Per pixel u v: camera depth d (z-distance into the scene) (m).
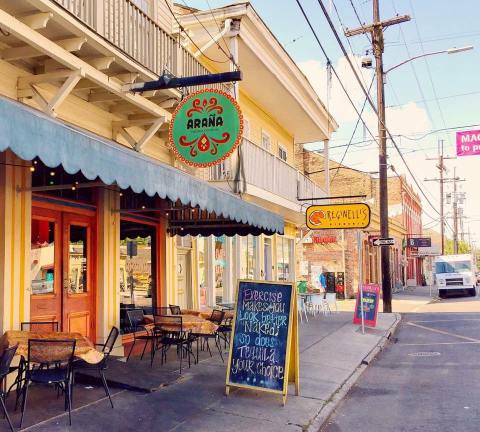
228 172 13.38
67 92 7.75
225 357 10.33
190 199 7.35
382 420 7.17
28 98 7.91
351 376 9.85
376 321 17.27
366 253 37.22
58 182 8.79
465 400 8.09
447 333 16.11
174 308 11.09
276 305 7.73
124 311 10.59
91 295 9.55
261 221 10.48
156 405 7.05
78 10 7.68
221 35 13.17
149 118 10.12
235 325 7.89
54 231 8.71
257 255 19.02
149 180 6.29
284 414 6.98
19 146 4.22
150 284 11.71
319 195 21.81
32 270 8.14
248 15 13.23
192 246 14.12
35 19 6.88
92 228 9.66
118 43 8.55
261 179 14.53
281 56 15.78
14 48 7.35
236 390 7.98
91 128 9.46
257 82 16.66
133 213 11.03
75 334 7.17
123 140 10.43
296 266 24.00
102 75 8.28
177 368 9.10
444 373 10.16
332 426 6.95
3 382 7.04
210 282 15.19
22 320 7.55
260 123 19.27
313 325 16.83
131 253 11.03
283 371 7.48
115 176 5.59
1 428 5.87
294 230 23.77
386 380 9.73
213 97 9.52
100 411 6.65
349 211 15.61
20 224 7.60
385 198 21.92
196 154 9.53
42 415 6.36
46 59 7.85
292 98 18.27
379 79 21.95
